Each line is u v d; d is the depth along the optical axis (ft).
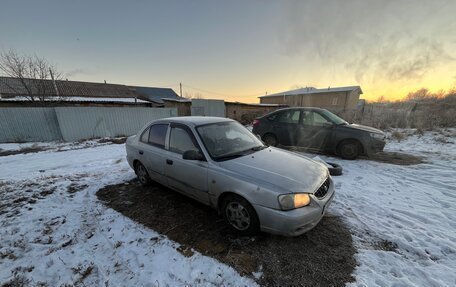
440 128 33.73
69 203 11.16
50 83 56.18
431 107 53.01
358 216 9.48
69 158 22.70
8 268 6.71
